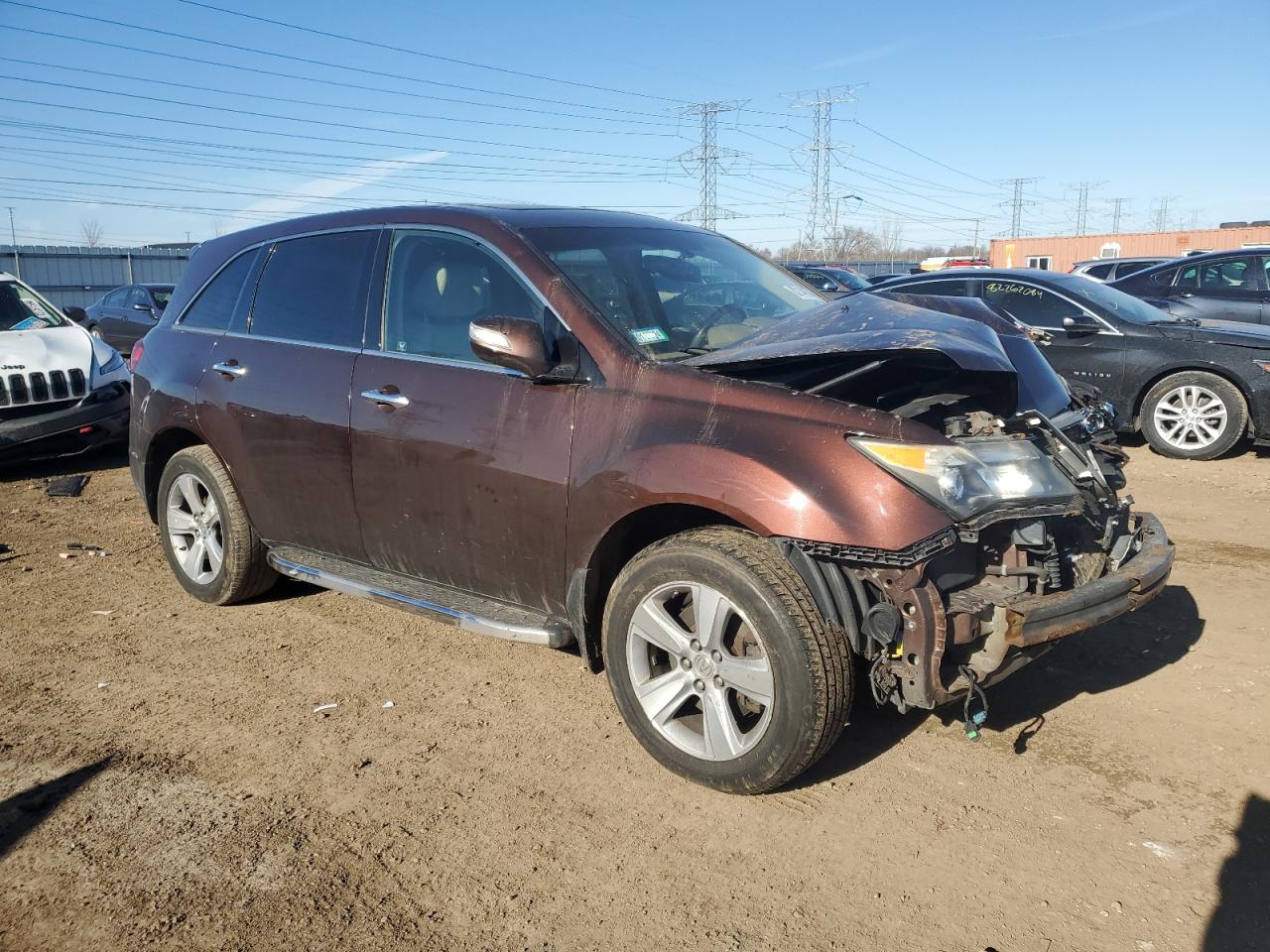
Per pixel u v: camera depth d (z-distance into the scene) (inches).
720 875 108.7
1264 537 225.9
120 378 330.0
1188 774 126.5
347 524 161.5
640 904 104.2
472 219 150.8
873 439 111.8
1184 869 107.6
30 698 154.6
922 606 109.0
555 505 131.6
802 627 111.5
